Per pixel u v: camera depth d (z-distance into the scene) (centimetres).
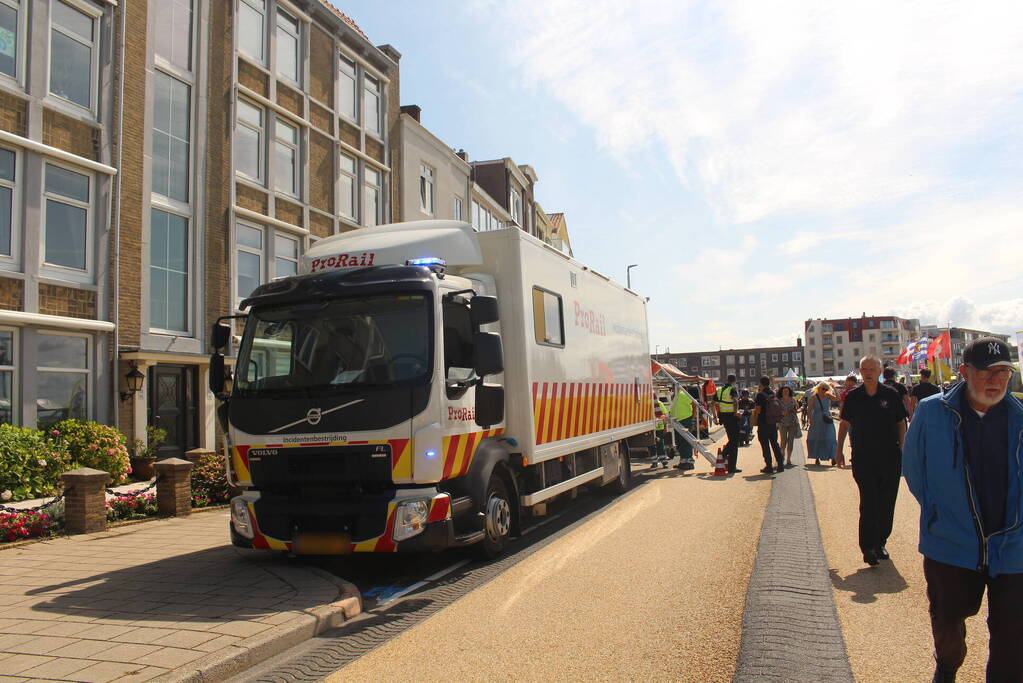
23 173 1216
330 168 2036
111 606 564
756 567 641
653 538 806
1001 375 323
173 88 1542
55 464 1101
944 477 333
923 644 453
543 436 852
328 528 645
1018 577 315
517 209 3950
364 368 660
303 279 709
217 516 1030
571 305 992
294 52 1933
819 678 397
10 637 486
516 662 438
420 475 633
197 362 1495
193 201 1561
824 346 15725
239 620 520
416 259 716
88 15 1348
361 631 523
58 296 1256
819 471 1441
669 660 432
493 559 737
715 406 2481
